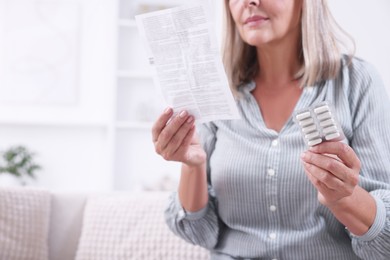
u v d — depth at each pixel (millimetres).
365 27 2949
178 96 931
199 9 862
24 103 3439
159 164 3469
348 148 802
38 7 3463
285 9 1021
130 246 1599
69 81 3461
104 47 3482
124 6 3502
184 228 1161
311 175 833
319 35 1059
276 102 1101
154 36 899
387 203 913
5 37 3438
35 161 3387
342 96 1040
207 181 1194
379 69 2939
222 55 1207
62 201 1769
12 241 1623
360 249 943
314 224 1007
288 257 1016
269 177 1021
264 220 1059
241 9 1035
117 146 3438
